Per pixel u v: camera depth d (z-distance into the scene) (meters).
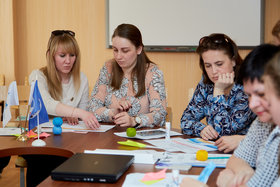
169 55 3.96
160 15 3.88
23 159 1.96
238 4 3.75
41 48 4.23
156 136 1.66
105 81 2.22
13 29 4.09
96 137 1.64
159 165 1.15
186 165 1.15
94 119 1.83
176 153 1.32
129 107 2.01
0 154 1.40
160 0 3.87
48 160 1.98
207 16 3.80
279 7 3.74
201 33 3.83
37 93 1.60
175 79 3.97
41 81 2.15
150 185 0.94
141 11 3.91
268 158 0.98
